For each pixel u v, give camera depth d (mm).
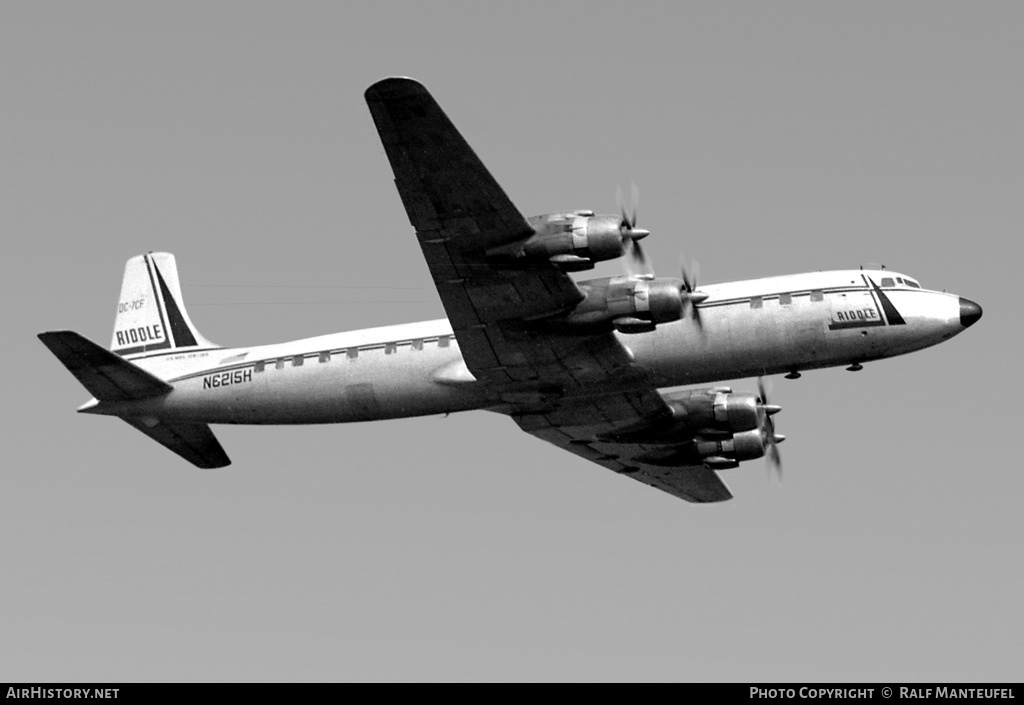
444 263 93500
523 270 93500
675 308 96250
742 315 102312
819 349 102125
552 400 107562
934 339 102312
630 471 124125
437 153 86500
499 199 89188
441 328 108500
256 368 112312
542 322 97812
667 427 113688
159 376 118750
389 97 83562
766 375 105062
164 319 120938
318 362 110500
